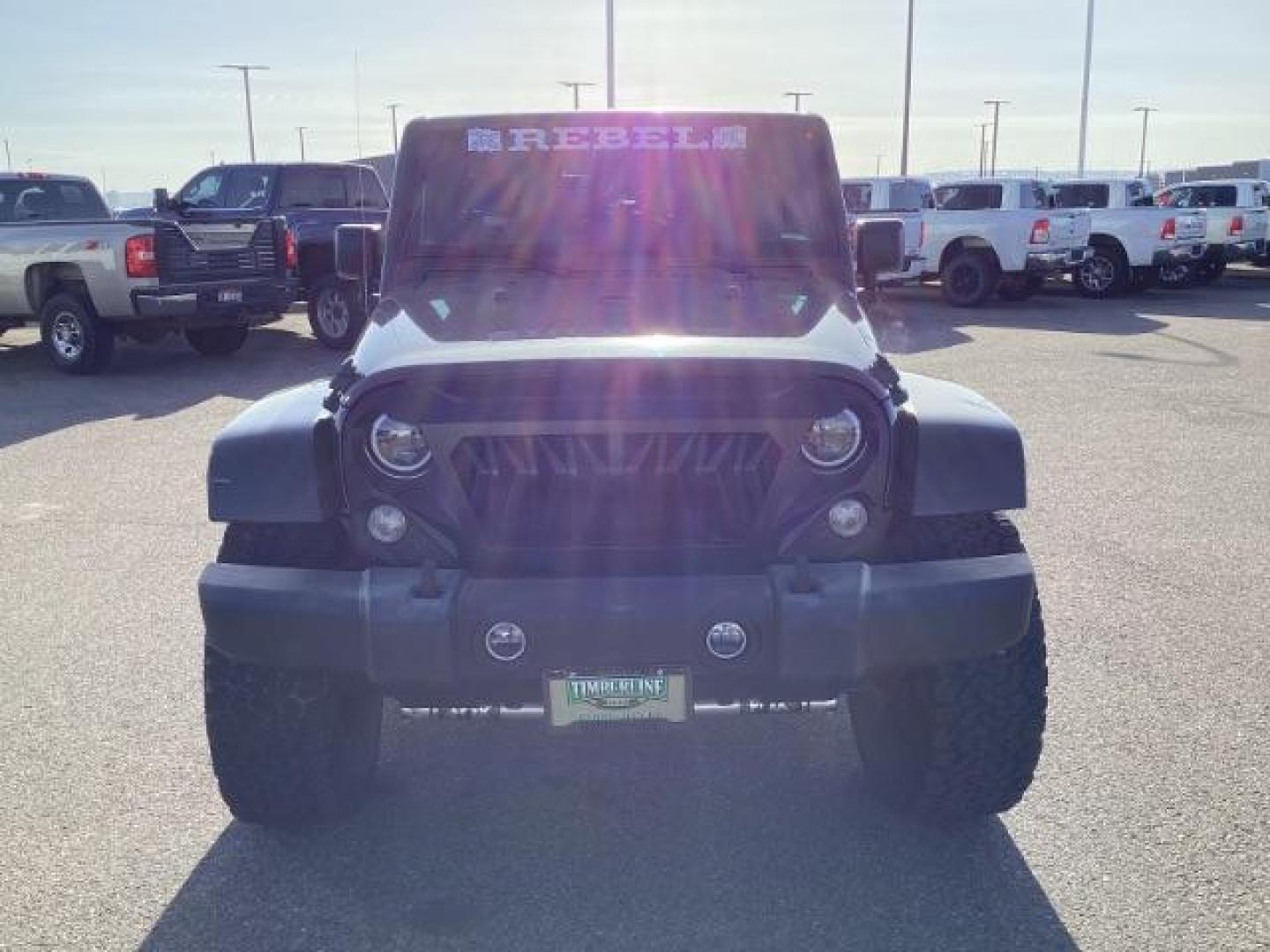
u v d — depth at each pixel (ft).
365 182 52.29
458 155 14.97
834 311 12.63
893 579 9.88
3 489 26.11
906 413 10.23
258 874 11.34
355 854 11.69
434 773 13.43
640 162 14.93
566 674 9.82
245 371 42.42
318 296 47.65
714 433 10.02
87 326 40.68
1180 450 28.84
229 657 10.56
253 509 10.25
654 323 11.85
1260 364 42.60
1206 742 13.56
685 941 10.26
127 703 14.99
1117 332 52.47
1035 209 65.10
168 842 11.88
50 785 12.96
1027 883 10.99
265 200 48.83
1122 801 12.32
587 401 9.98
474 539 10.09
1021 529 22.07
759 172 15.02
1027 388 37.65
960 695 10.96
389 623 9.70
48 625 17.76
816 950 10.09
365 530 10.26
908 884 11.05
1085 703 14.60
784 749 13.91
